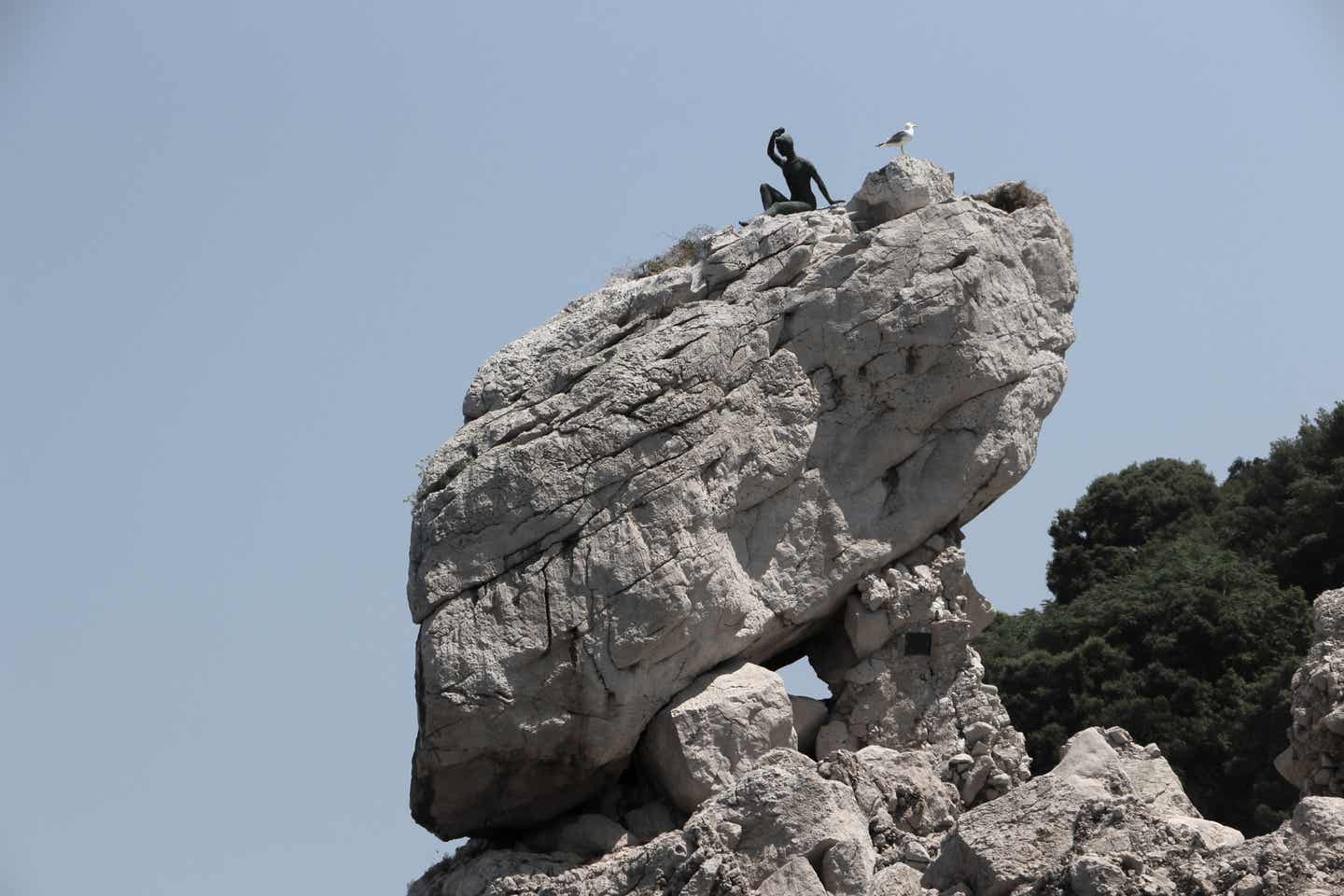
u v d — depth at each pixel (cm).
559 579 5397
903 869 4634
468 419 5688
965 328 5728
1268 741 7369
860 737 5641
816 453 5688
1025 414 5809
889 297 5722
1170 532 8888
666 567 5406
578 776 5406
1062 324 5938
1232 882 4100
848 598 5691
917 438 5744
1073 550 8956
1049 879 4184
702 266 5772
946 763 5600
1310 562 8206
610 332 5688
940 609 5703
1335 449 8644
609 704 5366
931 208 5809
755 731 5422
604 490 5447
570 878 5062
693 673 5481
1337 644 5084
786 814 4769
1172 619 7869
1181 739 7531
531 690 5341
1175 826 4366
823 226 5844
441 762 5350
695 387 5538
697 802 5391
